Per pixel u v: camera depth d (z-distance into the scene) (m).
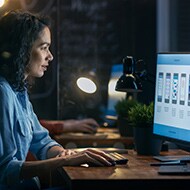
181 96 2.86
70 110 5.22
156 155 3.13
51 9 5.45
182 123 2.84
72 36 5.60
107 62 5.69
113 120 5.12
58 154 3.16
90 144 4.29
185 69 2.84
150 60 5.74
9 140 2.72
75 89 5.20
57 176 3.60
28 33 2.90
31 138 3.02
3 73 2.91
